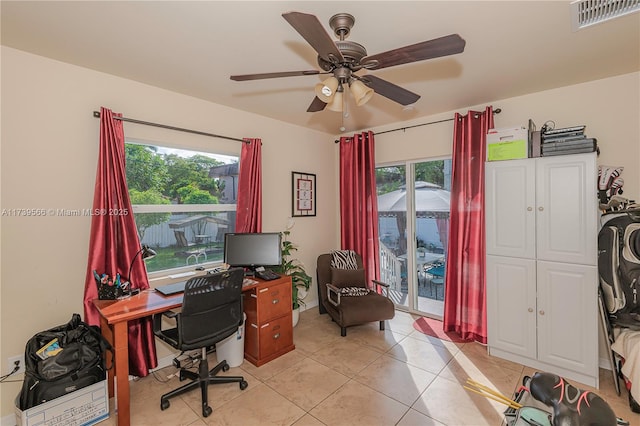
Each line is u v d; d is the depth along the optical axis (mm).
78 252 2230
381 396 2189
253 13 1630
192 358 2689
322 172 4277
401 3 1555
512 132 2605
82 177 2240
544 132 2467
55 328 2014
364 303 3160
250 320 2723
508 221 2629
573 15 1660
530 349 2533
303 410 2057
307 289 3754
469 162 3078
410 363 2641
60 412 1833
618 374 2180
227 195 3242
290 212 3818
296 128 3893
